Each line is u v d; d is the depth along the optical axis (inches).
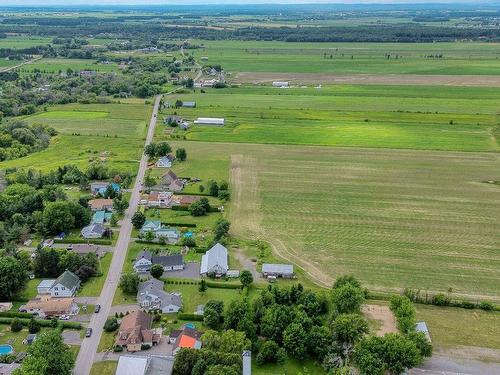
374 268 5000.0
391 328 4092.0
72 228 5866.1
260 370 3671.3
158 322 4207.7
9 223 5743.1
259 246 5398.6
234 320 3983.8
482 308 4382.4
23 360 3511.3
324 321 4158.5
